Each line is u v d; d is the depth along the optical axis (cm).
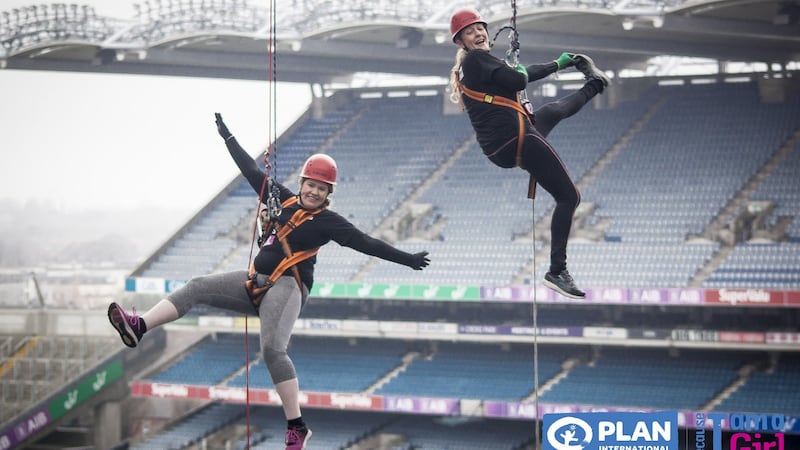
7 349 3816
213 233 3894
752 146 3491
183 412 3725
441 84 4181
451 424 3322
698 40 3153
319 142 4147
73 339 3794
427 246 3497
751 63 3609
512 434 3197
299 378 3372
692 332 2873
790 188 3291
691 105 3734
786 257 3070
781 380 2972
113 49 3241
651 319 3109
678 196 3388
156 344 3728
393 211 3684
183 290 621
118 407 3619
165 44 3225
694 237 3234
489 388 3153
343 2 3008
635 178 3509
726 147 3516
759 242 3175
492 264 3341
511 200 3609
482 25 681
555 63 716
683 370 3102
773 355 3062
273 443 3338
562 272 713
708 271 3073
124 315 598
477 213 3588
